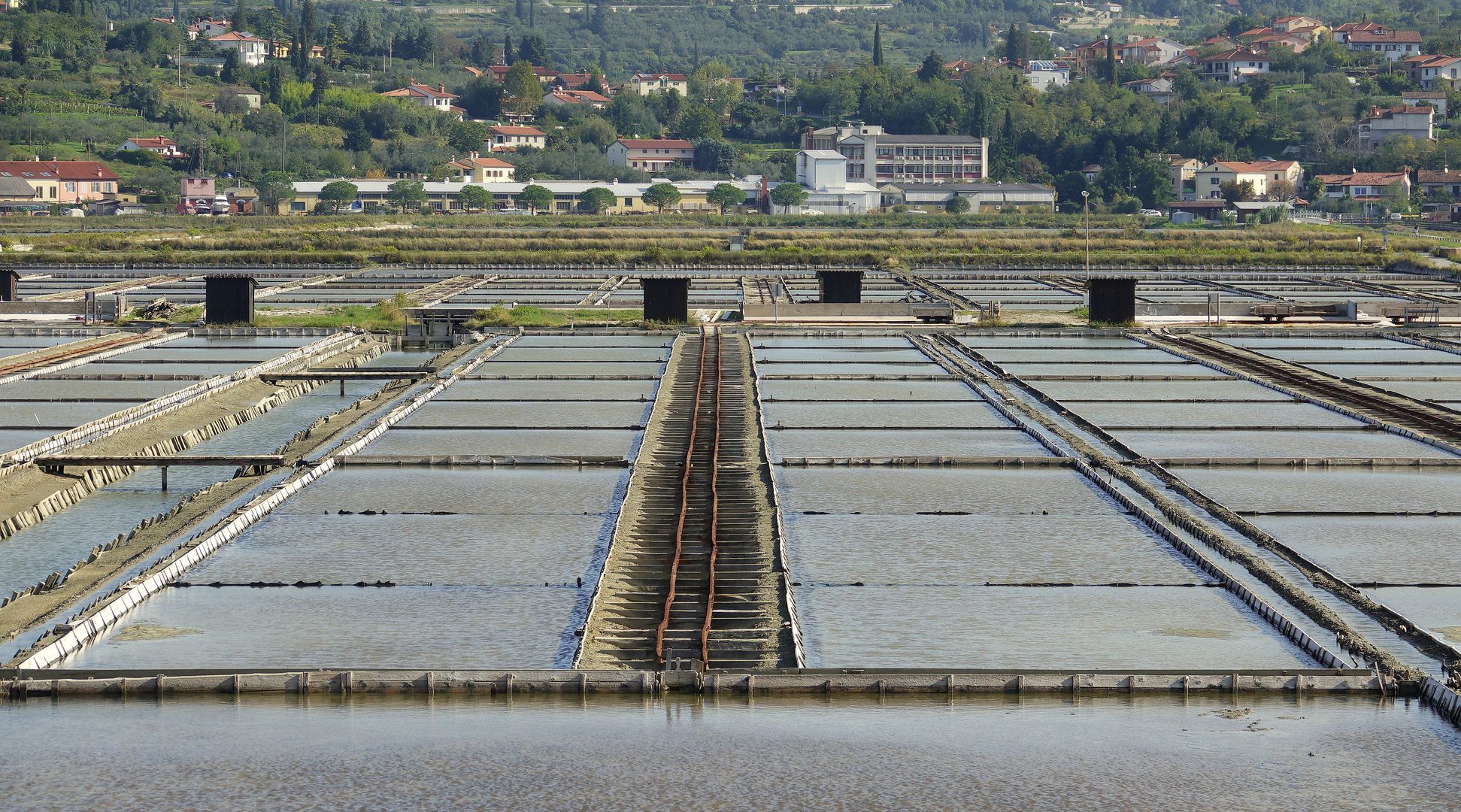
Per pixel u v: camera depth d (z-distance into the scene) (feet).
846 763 219.41
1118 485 382.22
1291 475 395.55
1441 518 349.00
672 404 509.35
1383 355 634.43
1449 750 223.10
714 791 210.79
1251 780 213.66
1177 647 263.49
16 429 444.14
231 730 230.68
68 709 238.68
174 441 447.83
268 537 333.42
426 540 330.95
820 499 369.50
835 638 268.00
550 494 374.63
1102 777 214.69
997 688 245.45
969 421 477.77
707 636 267.39
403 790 211.00
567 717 236.22
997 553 321.73
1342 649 259.19
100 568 317.01
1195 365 600.39
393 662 256.32
